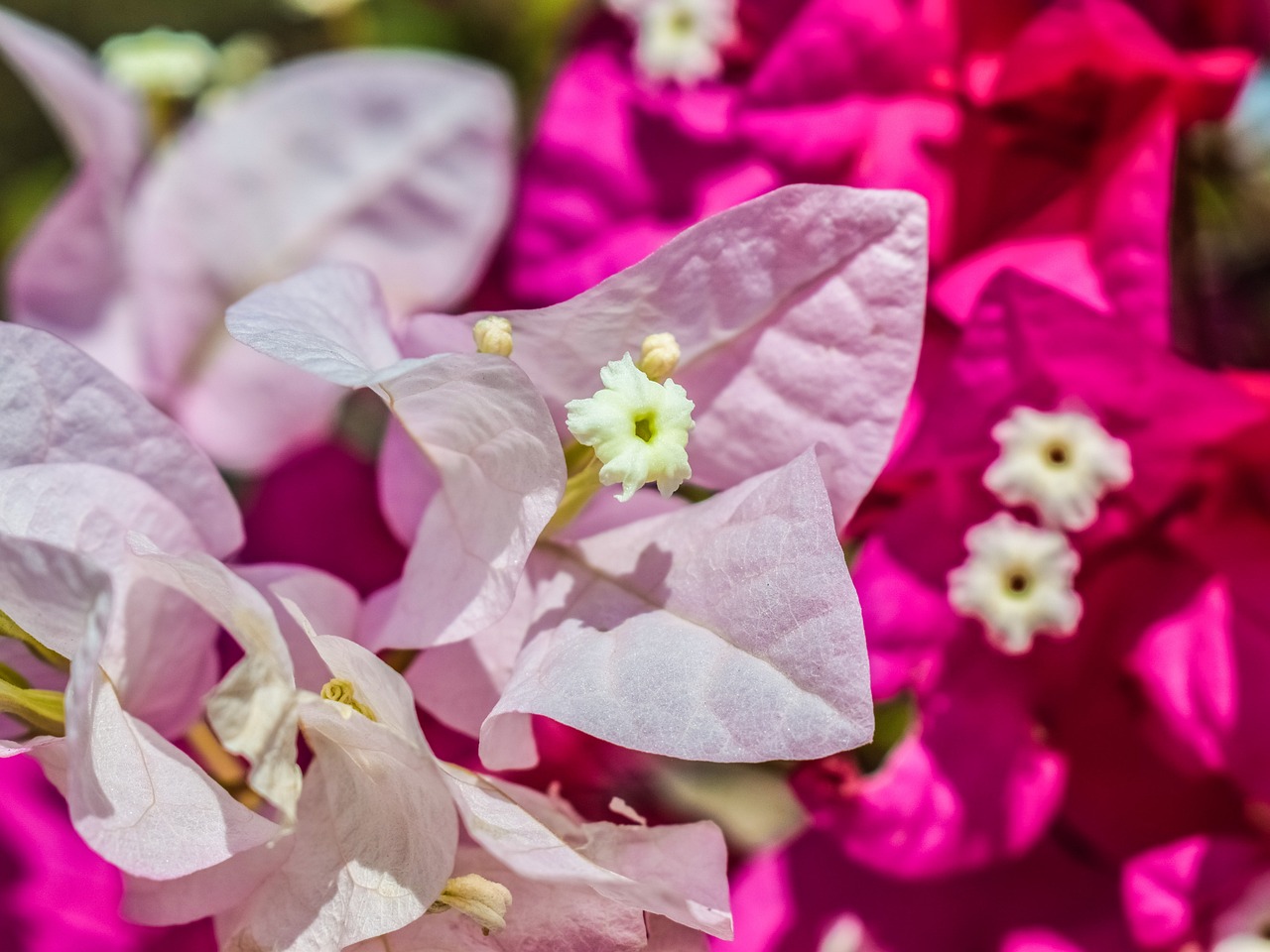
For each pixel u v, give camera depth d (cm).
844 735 13
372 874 14
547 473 14
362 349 14
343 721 13
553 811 14
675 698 13
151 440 15
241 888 14
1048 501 16
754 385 15
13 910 16
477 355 13
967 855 16
